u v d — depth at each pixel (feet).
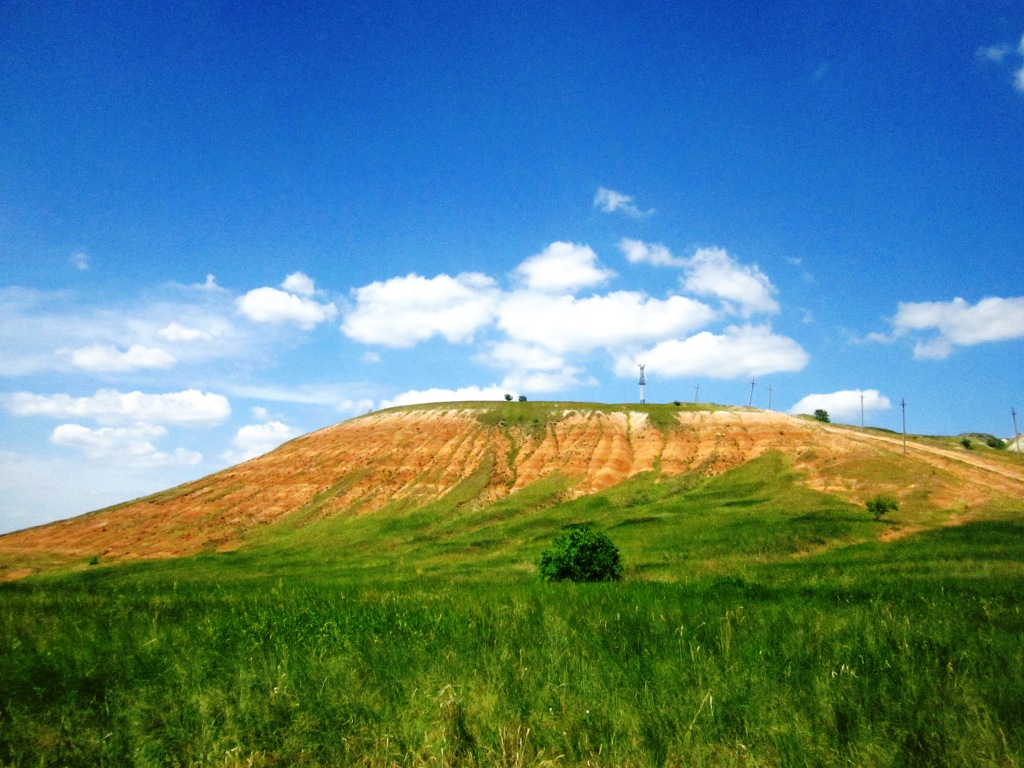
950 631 28.94
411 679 23.88
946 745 17.92
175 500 285.43
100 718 21.29
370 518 244.83
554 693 22.16
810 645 27.50
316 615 36.50
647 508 203.31
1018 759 16.90
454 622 33.53
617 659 25.89
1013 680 21.97
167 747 19.19
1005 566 75.87
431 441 319.06
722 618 32.99
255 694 22.49
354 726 20.08
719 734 19.17
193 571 169.07
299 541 224.74
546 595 47.19
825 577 68.54
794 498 187.83
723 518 163.12
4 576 207.82
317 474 296.71
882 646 26.61
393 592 57.41
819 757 17.66
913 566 80.64
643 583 62.08
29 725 20.43
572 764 17.88
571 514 211.41
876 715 20.03
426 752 18.44
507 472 280.31
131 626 35.47
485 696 21.81
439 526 224.33
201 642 30.30
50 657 27.30
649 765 17.39
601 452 289.74
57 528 271.69
